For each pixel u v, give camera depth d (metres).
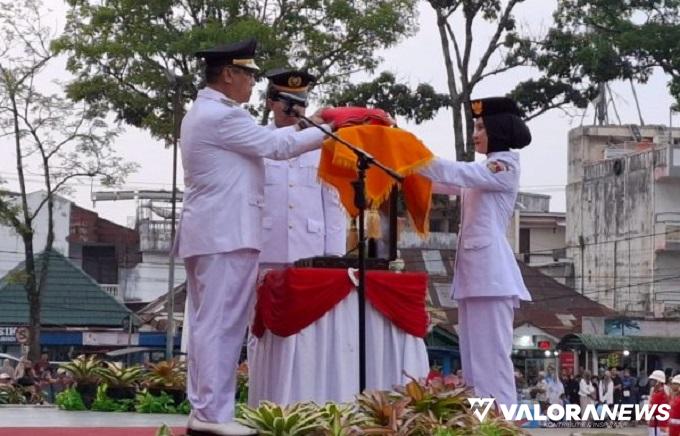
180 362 13.51
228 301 8.26
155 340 41.84
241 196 8.30
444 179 9.50
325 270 9.27
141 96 29.25
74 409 13.44
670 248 50.12
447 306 41.97
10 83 33.31
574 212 55.94
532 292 45.25
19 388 21.39
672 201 50.66
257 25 27.33
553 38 31.36
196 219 8.30
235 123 8.27
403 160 9.42
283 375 9.22
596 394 32.84
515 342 41.91
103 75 29.06
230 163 8.30
